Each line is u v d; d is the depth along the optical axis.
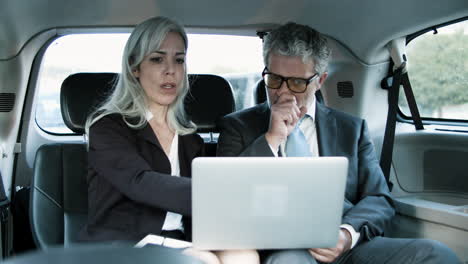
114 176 1.78
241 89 2.89
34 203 2.08
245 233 1.40
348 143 2.17
